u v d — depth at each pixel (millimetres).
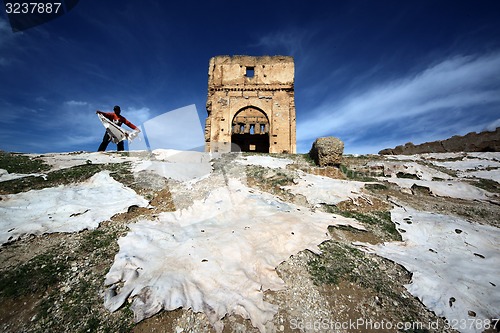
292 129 18453
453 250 4379
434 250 4410
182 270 3297
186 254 3637
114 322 2633
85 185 6270
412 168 9406
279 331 2643
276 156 10648
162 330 2570
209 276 3236
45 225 4223
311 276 3514
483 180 8750
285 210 5488
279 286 3266
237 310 2781
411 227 5191
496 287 3328
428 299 3178
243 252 3744
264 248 3924
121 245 3914
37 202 4902
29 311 2721
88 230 4344
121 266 3383
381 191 7289
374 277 3586
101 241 4059
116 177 6750
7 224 4094
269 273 3465
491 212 6184
